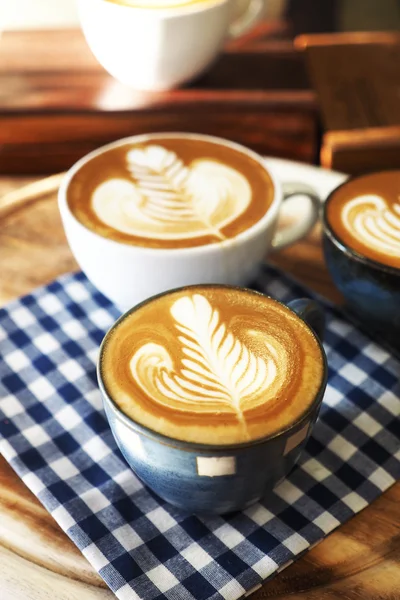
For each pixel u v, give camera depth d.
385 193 0.45
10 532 0.37
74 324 0.46
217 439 0.32
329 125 0.59
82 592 0.35
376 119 0.59
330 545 0.36
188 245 0.41
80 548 0.36
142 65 0.57
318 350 0.36
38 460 0.39
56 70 0.62
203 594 0.34
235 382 0.34
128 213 0.43
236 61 0.63
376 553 0.36
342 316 0.45
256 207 0.44
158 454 0.33
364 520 0.37
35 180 0.56
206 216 0.43
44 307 0.46
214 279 0.42
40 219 0.53
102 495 0.38
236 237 0.42
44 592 0.35
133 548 0.36
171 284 0.42
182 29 0.54
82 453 0.39
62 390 0.42
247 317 0.37
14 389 0.42
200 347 0.36
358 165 0.58
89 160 0.47
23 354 0.44
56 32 0.67
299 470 0.39
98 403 0.42
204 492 0.34
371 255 0.41
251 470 0.33
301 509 0.37
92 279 0.44
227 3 0.55
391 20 1.21
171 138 0.49
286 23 0.73
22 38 0.67
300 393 0.34
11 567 0.35
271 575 0.35
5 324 0.46
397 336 0.43
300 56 0.65
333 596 0.34
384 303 0.41
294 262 0.50
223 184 0.46
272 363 0.35
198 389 0.34
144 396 0.34
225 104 0.59
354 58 0.65
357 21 1.21
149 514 0.37
